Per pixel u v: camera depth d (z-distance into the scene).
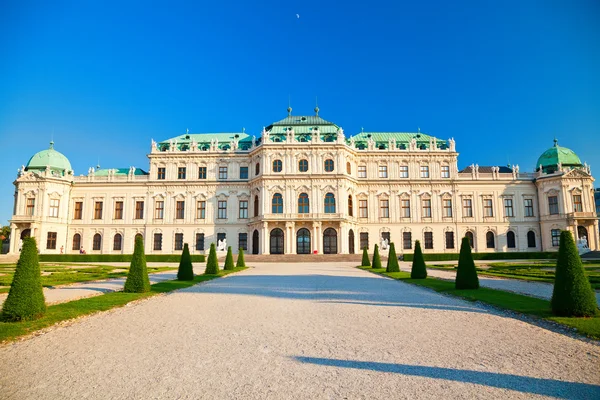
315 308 20.39
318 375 10.55
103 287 30.03
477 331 15.27
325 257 73.19
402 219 85.50
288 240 78.38
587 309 17.00
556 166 84.81
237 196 86.19
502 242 85.06
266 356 12.18
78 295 25.53
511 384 9.88
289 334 14.87
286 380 10.20
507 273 39.75
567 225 80.94
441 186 86.50
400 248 84.62
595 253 71.19
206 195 86.38
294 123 87.12
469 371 10.80
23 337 14.70
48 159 86.62
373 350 12.77
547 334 14.78
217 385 9.88
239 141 90.69
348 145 86.25
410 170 87.12
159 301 23.17
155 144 88.25
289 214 78.94
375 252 53.69
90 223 86.50
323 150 81.81
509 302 21.16
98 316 18.66
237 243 84.88
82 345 13.53
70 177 87.19
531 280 33.09
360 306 21.00
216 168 87.12
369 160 87.44
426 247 84.94
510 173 87.94
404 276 39.22
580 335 14.59
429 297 24.30
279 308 20.42
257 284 32.25
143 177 87.94
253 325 16.41
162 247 85.25
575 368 11.00
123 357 12.14
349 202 83.06
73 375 10.63
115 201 87.12
